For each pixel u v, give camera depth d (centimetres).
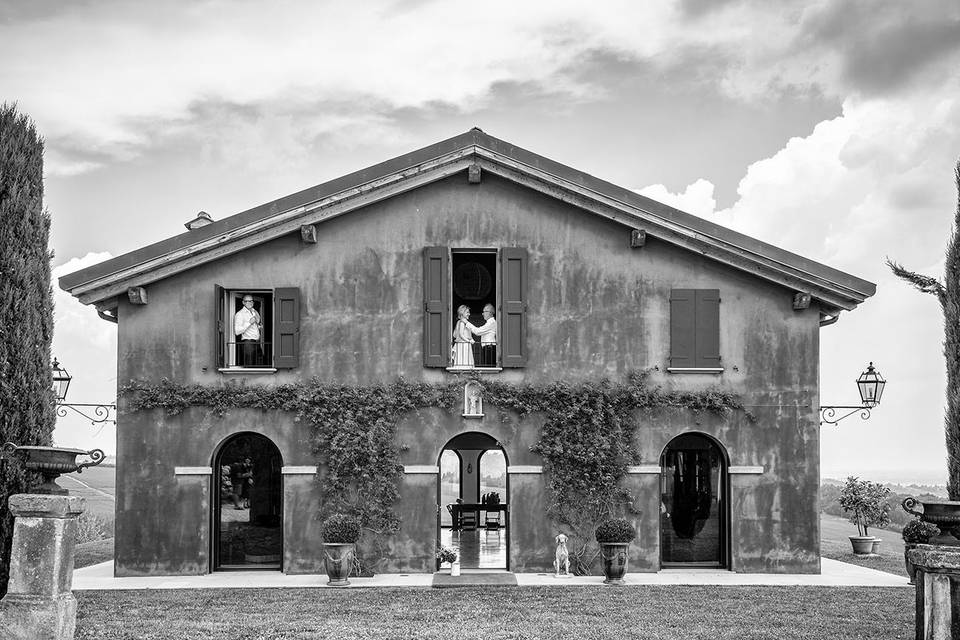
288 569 1762
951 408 1424
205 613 1380
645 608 1416
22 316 1236
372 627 1284
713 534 1812
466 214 1827
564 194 1803
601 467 1767
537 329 1811
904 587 1614
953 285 1457
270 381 1798
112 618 1340
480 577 1714
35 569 1103
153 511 1766
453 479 3297
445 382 1800
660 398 1786
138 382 1786
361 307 1814
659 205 1783
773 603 1456
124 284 1778
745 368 1800
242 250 1812
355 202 1802
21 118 1280
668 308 1811
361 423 1786
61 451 1145
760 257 1780
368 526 1764
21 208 1255
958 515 1128
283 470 1775
